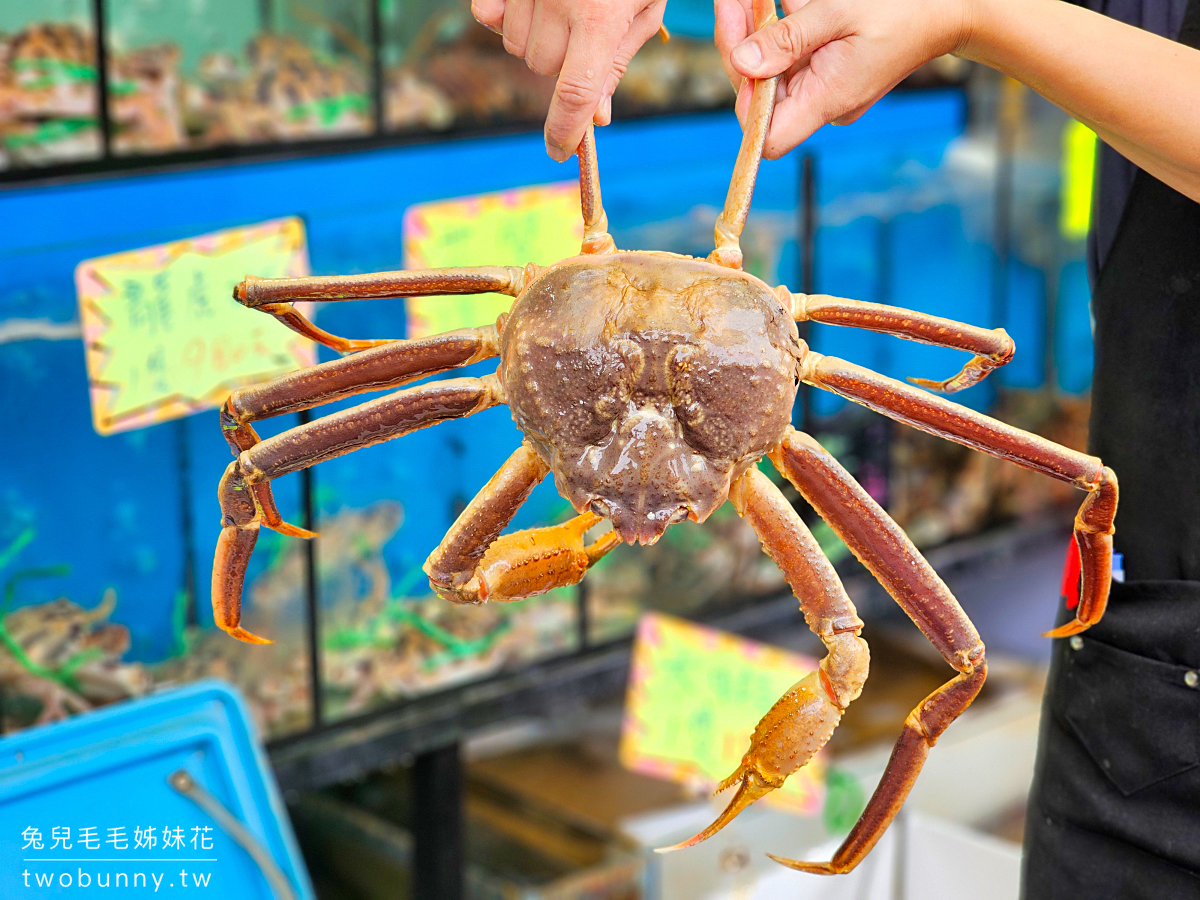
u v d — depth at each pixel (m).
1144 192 0.95
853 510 0.84
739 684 1.78
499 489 0.83
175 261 1.42
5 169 1.33
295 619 1.58
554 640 1.76
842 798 1.74
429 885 1.71
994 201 2.09
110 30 1.38
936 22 0.82
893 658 2.18
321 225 1.52
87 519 1.43
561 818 1.79
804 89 0.84
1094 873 1.01
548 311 0.79
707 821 1.76
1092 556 0.88
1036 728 1.94
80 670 1.45
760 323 0.78
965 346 0.85
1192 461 0.95
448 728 1.66
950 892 1.69
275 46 1.49
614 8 0.79
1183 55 0.80
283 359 1.54
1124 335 0.98
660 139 1.74
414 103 1.57
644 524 0.78
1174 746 0.96
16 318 1.35
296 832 1.90
